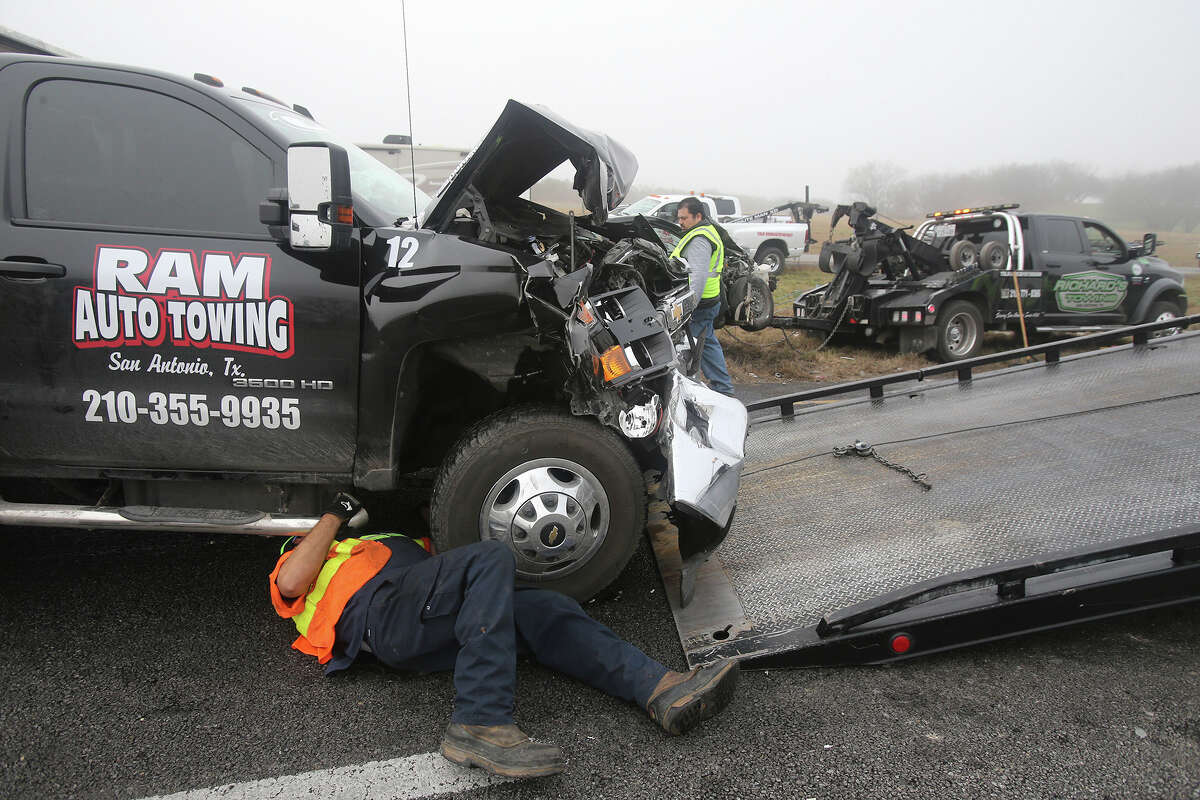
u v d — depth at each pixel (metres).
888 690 2.47
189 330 2.70
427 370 2.95
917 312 8.95
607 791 2.06
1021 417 4.27
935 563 2.87
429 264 2.71
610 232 3.69
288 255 2.70
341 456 2.81
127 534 3.78
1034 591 2.56
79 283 2.67
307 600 2.56
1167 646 2.68
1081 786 2.01
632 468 2.88
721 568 3.16
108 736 2.29
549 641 2.47
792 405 4.95
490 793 2.06
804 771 2.11
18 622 2.92
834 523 3.34
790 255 19.14
